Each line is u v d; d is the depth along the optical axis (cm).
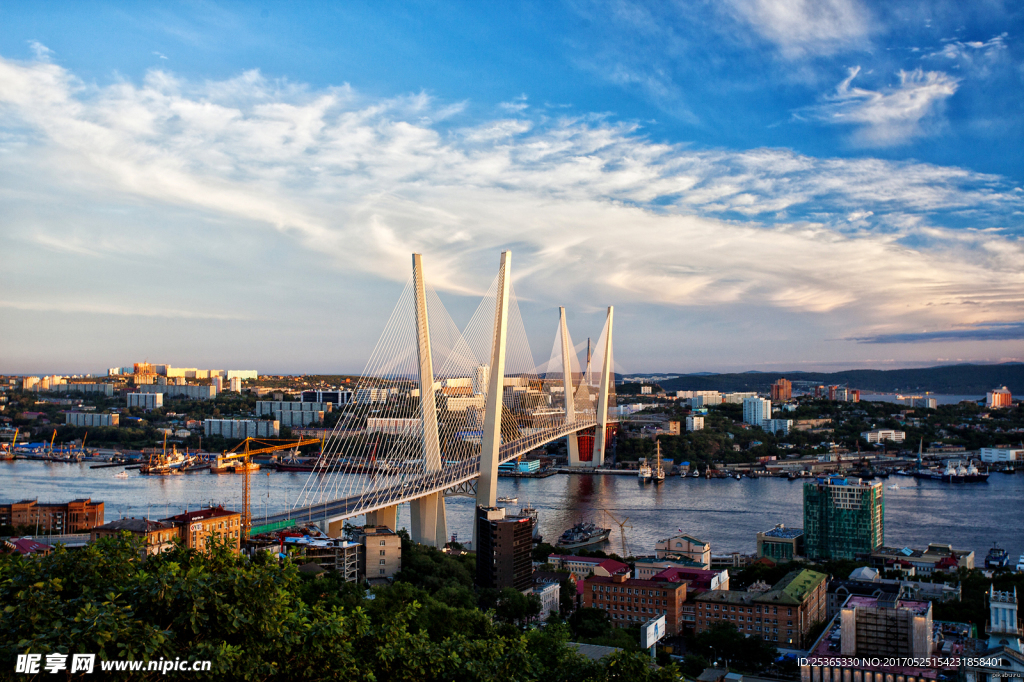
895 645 15788
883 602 16562
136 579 7200
